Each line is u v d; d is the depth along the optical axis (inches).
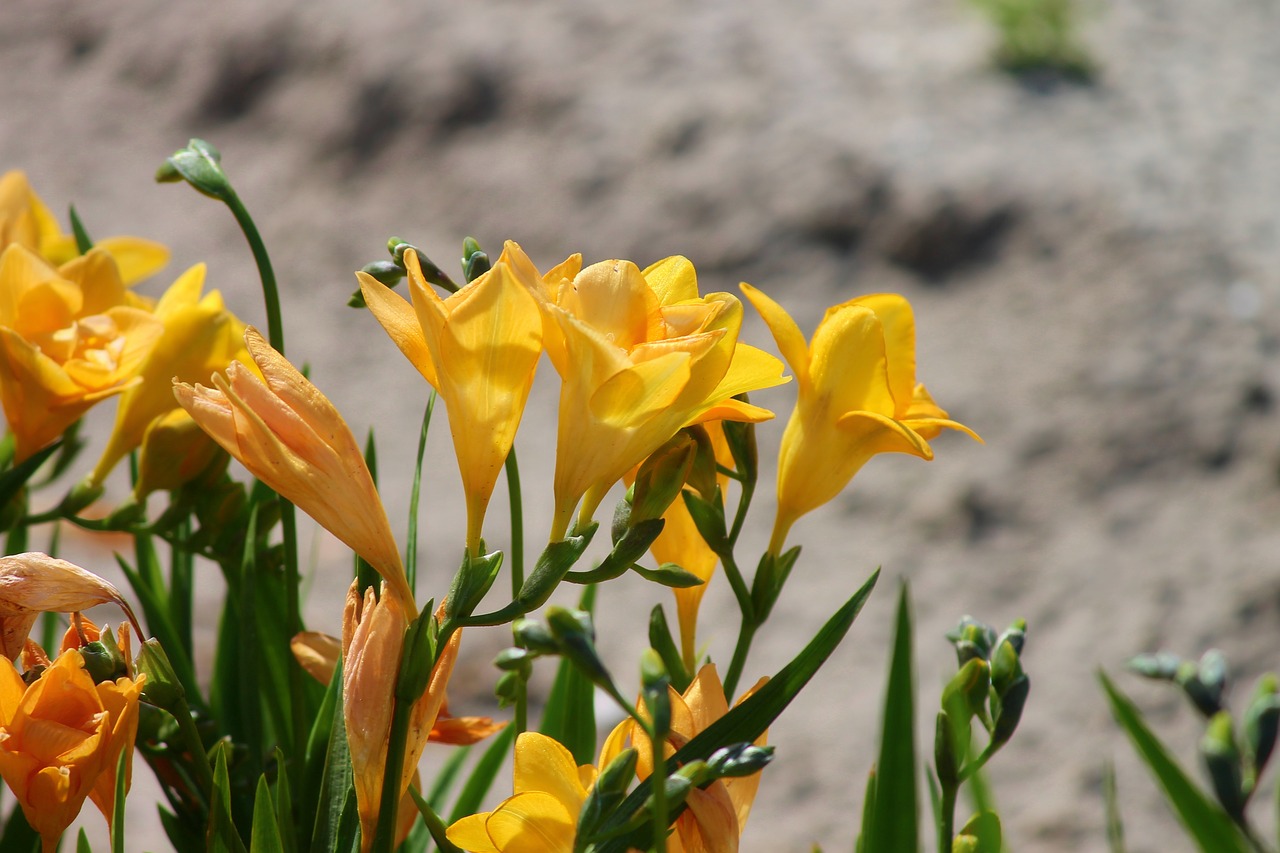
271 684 56.8
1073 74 277.6
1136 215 233.3
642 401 52.4
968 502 199.8
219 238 270.7
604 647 176.6
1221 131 263.0
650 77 282.0
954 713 53.2
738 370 53.0
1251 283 222.5
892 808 53.3
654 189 258.4
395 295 53.0
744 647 54.6
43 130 303.1
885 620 185.0
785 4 305.3
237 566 57.3
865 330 54.4
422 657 52.4
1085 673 172.7
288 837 54.2
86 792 52.9
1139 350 214.2
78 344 56.7
